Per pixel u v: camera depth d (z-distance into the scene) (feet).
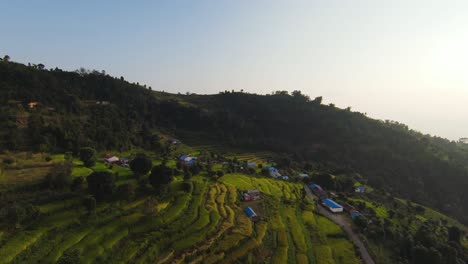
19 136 301.43
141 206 214.07
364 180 453.58
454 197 433.48
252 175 368.48
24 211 169.99
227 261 171.73
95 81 639.76
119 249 167.84
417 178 467.52
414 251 219.61
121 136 427.33
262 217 238.48
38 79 492.54
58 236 165.78
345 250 209.36
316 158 542.98
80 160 290.15
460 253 240.53
